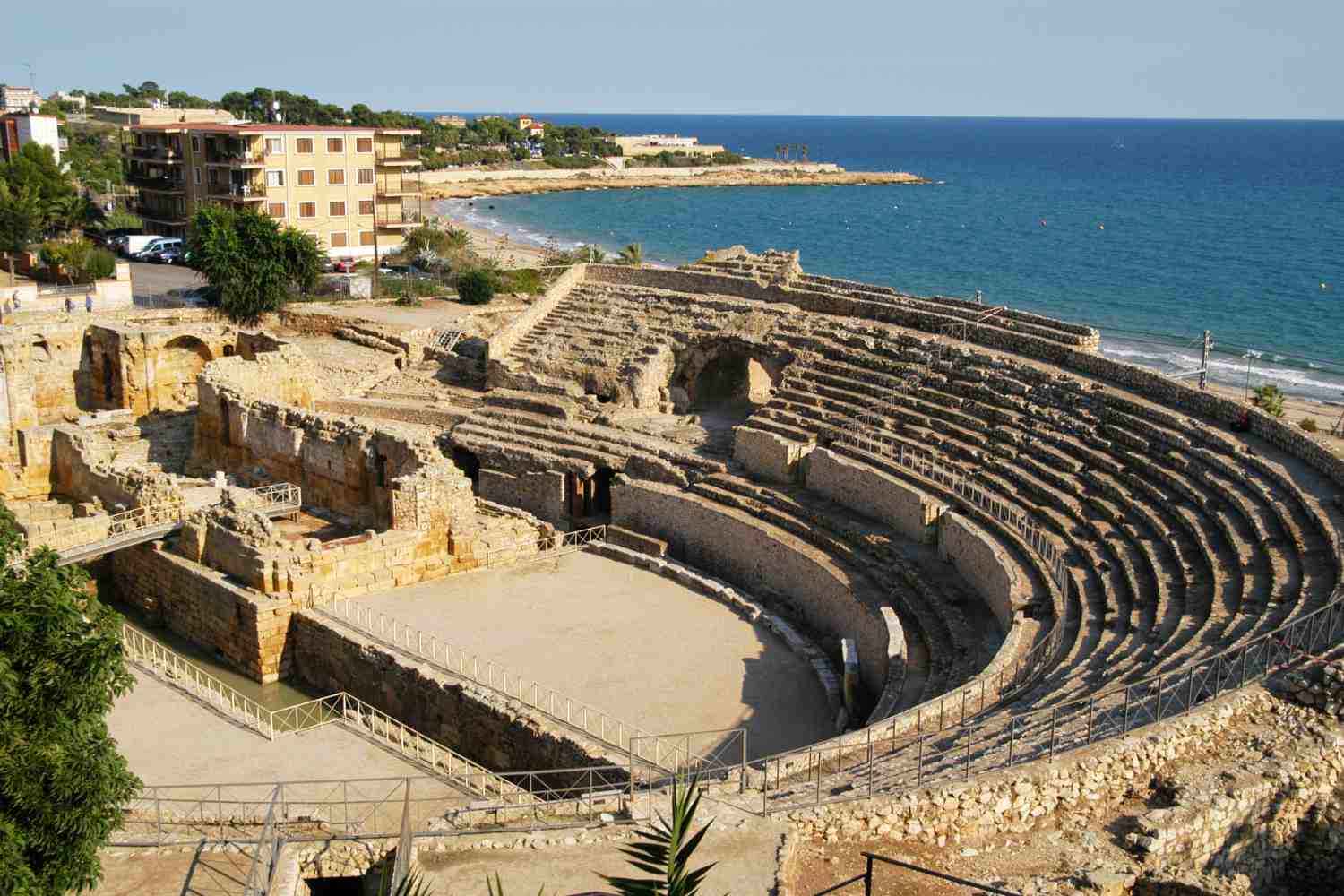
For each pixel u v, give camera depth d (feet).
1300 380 312.29
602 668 154.30
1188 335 368.48
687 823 63.21
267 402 215.92
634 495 201.67
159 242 381.40
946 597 153.48
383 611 170.71
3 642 83.87
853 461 184.65
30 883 77.77
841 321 225.76
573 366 236.84
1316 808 90.43
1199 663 104.73
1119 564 140.77
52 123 489.67
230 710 140.77
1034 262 525.75
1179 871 80.94
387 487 192.95
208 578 174.70
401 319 294.46
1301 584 117.70
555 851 90.79
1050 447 173.06
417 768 127.65
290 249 294.87
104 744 86.07
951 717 115.34
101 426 241.35
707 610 173.99
